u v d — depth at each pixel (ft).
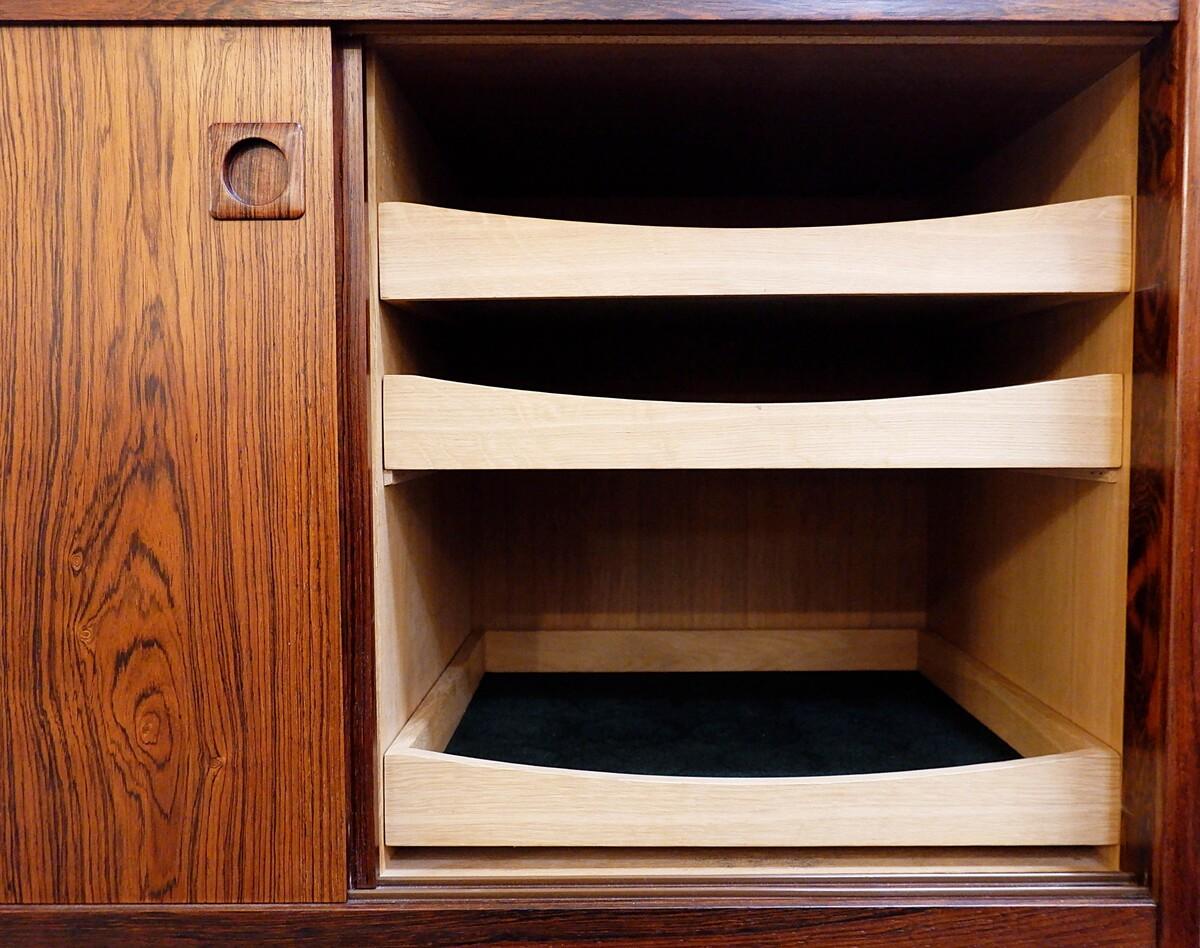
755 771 2.37
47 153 1.80
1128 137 1.94
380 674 1.95
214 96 1.79
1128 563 1.94
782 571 3.34
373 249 1.90
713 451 1.94
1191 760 1.82
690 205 3.22
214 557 1.83
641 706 2.95
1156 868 1.86
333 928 1.85
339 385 1.83
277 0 1.75
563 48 1.88
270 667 1.85
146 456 1.83
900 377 3.28
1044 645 2.37
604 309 2.40
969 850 2.04
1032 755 2.37
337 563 1.83
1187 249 1.76
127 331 1.81
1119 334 1.97
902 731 2.69
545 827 1.95
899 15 1.76
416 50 1.89
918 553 3.34
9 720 1.86
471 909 1.86
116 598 1.84
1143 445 1.88
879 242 1.92
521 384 3.28
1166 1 1.76
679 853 2.02
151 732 1.86
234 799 1.86
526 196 3.19
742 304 2.29
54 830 1.87
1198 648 1.81
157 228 1.80
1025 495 2.50
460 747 2.55
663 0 1.76
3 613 1.85
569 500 3.34
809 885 1.92
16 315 1.82
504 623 3.36
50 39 1.79
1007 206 2.60
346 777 1.86
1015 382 2.61
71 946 1.86
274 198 1.80
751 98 2.18
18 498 1.83
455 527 3.01
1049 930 1.87
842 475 3.33
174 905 1.87
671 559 3.34
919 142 2.59
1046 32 1.80
